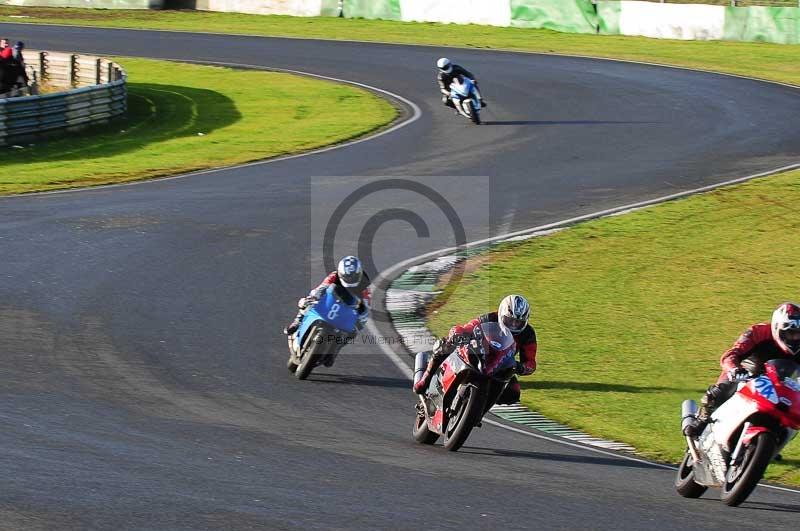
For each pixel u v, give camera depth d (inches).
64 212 2481.5
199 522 856.9
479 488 1030.4
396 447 1211.9
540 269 2206.0
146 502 904.9
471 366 1188.5
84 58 4712.1
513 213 2642.7
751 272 2225.6
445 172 3056.1
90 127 3804.1
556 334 1827.0
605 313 1951.3
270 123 3868.1
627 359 1715.1
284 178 2957.7
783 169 3129.9
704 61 5191.9
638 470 1203.2
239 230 2373.3
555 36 6013.8
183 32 6220.5
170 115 4074.8
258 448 1141.1
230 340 1659.7
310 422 1300.4
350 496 965.8
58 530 819.4
